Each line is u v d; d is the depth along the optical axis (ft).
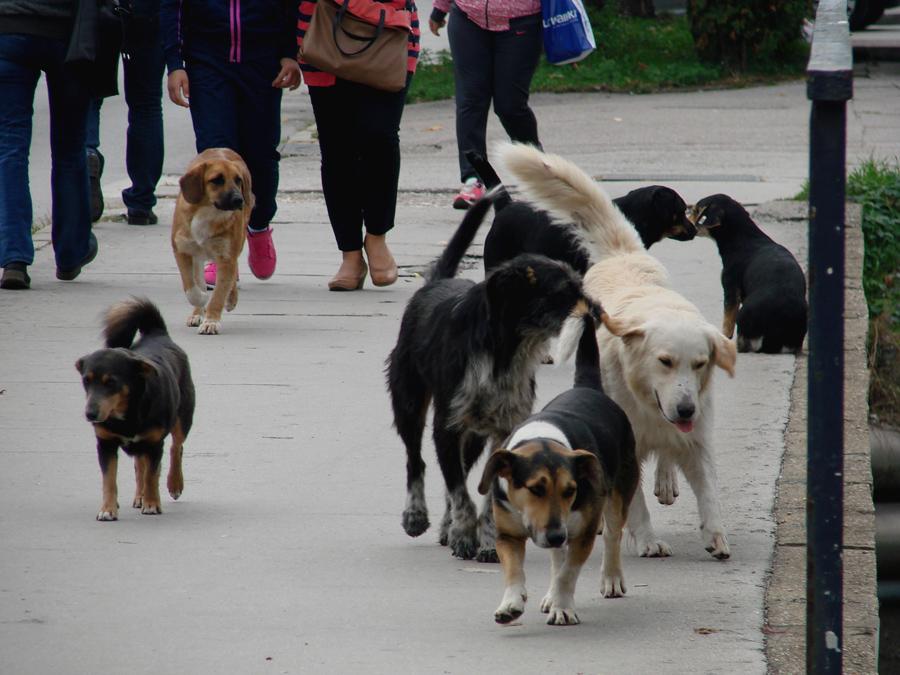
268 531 28.55
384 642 22.54
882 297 58.90
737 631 22.93
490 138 93.81
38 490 30.89
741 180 75.25
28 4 49.26
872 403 49.14
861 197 65.00
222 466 32.94
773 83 126.93
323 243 61.93
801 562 26.58
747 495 30.30
